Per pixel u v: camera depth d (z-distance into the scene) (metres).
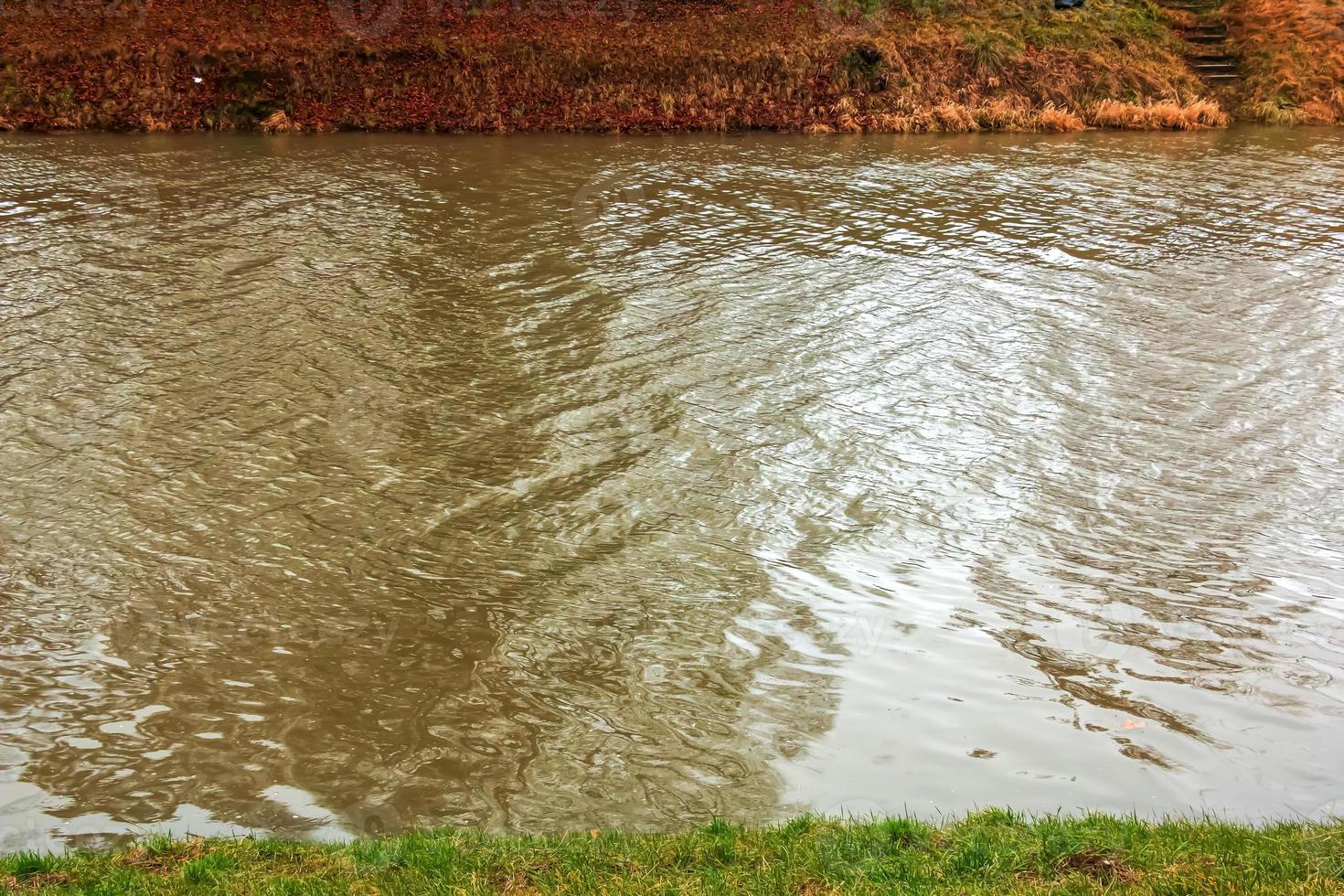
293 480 10.91
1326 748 7.33
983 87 28.73
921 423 12.48
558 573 9.45
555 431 12.12
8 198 19.28
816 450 11.80
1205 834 5.84
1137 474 11.40
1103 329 15.61
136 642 8.38
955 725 7.55
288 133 24.62
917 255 18.72
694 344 14.70
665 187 22.06
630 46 27.34
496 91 26.05
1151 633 8.70
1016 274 17.89
